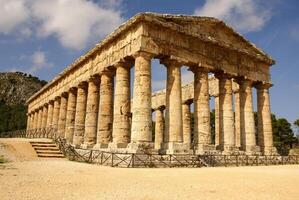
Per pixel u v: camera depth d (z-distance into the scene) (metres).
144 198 11.58
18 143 32.81
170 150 29.73
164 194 12.42
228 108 37.12
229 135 36.25
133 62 33.97
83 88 44.56
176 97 31.83
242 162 33.81
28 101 77.19
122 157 27.05
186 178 17.78
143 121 28.77
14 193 12.23
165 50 31.78
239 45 40.25
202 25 36.06
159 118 55.94
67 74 49.84
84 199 11.32
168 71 32.84
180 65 33.19
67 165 23.95
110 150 30.80
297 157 41.66
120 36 34.16
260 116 42.41
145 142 28.33
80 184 14.89
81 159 30.05
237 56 39.84
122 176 18.33
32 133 57.06
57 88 54.91
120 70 33.72
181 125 31.41
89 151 31.62
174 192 12.93
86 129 39.44
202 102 34.38
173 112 31.42
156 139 55.06
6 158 26.34
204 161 29.80
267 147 40.91
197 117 34.25
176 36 33.25
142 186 14.43
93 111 39.88
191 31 34.53
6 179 15.85
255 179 17.83
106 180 16.41
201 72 35.22
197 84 35.12
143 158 26.55
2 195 11.79
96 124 39.91
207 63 35.56
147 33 30.70
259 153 38.66
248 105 39.84
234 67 38.91
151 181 16.25
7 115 134.25
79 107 44.03
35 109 70.19
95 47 38.47
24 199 11.15
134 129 28.81
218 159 31.56
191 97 49.56
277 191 13.59
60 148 33.22
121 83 33.44
